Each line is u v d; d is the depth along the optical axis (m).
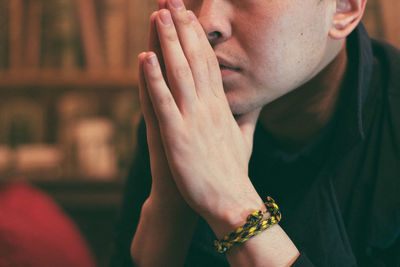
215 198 0.70
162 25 0.67
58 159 1.97
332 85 0.85
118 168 1.93
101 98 2.11
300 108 0.86
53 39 1.94
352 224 0.86
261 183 0.96
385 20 1.81
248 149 0.75
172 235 0.82
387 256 0.85
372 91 0.89
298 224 0.86
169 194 0.79
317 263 0.83
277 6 0.66
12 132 1.99
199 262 0.93
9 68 1.93
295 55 0.69
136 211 1.00
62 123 2.01
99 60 1.93
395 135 0.86
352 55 0.86
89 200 1.91
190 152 0.69
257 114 0.78
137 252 0.86
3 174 1.91
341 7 0.75
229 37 0.68
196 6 0.71
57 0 1.93
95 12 1.95
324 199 0.85
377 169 0.86
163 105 0.67
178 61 0.68
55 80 1.93
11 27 1.93
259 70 0.68
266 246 0.69
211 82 0.70
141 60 0.69
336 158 0.87
